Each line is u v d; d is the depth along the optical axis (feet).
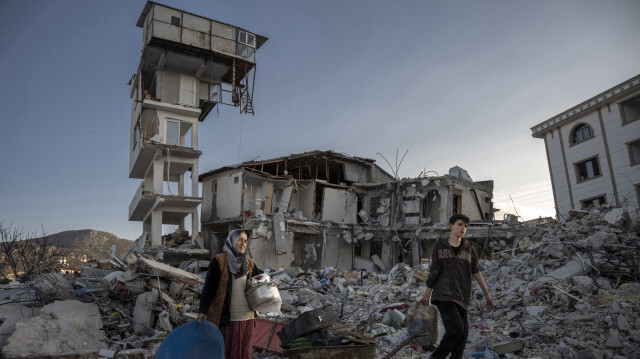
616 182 80.74
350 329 16.92
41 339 18.16
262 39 94.63
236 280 13.48
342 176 100.17
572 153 91.40
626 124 79.97
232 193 80.53
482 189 91.09
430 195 83.92
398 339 20.26
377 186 90.48
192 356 11.87
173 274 26.61
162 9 80.94
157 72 84.17
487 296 14.64
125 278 26.03
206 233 81.15
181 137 89.30
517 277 27.73
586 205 87.66
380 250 85.15
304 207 87.35
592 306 19.93
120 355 18.06
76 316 21.01
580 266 24.49
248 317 13.58
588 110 87.61
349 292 37.93
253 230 71.46
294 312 27.96
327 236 80.59
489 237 67.31
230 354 13.03
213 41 85.05
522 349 17.38
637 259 23.63
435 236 77.51
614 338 16.55
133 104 93.25
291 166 92.17
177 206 79.30
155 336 21.61
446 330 13.53
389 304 28.32
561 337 17.76
